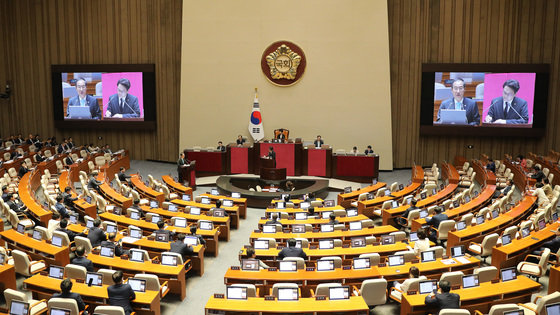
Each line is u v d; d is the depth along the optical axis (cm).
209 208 1548
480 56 2348
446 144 2458
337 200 1778
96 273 902
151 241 1175
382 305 990
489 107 2317
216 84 2445
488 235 1151
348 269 979
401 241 1176
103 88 2567
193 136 2498
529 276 1096
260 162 2178
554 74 2302
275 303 830
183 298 1039
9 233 1180
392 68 2400
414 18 2361
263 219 1420
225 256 1313
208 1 2395
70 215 1332
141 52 2558
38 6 2627
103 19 2575
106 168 2100
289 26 2362
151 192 1725
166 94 2564
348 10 2327
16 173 2041
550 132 2344
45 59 2664
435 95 2352
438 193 1714
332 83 2383
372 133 2400
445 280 879
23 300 808
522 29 2302
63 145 2484
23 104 2727
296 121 2428
